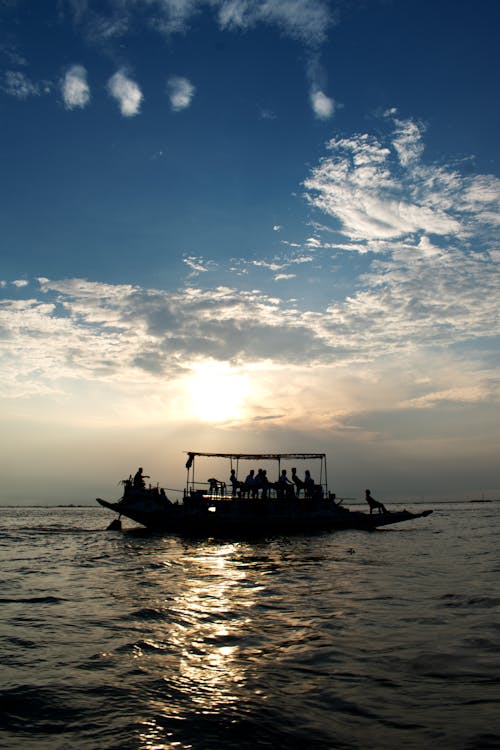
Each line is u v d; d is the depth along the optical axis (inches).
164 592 589.3
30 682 300.2
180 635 401.1
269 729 237.5
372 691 279.6
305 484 1443.2
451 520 2578.7
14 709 262.2
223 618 456.4
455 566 792.3
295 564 829.2
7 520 2967.5
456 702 262.2
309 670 315.0
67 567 823.1
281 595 562.9
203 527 1352.1
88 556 976.9
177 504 1406.3
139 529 1590.8
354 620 440.8
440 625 418.6
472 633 391.9
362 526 1480.1
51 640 388.5
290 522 1387.8
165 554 999.6
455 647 356.2
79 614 478.0
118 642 382.3
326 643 372.5
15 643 381.1
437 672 307.0
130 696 278.5
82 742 227.5
